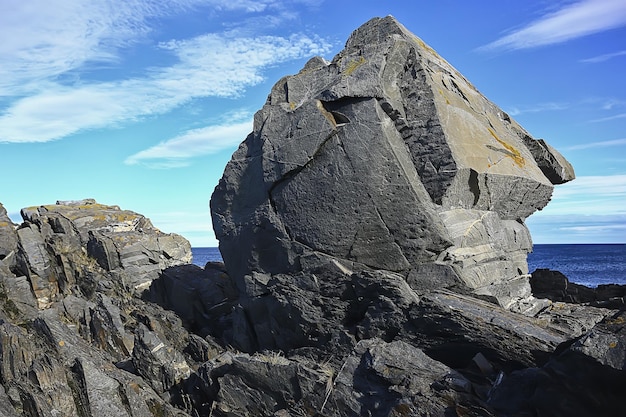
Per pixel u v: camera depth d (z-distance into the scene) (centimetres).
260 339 1775
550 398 970
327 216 1611
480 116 1773
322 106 1659
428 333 1344
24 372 1442
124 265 2514
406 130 1593
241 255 1836
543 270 2119
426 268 1486
